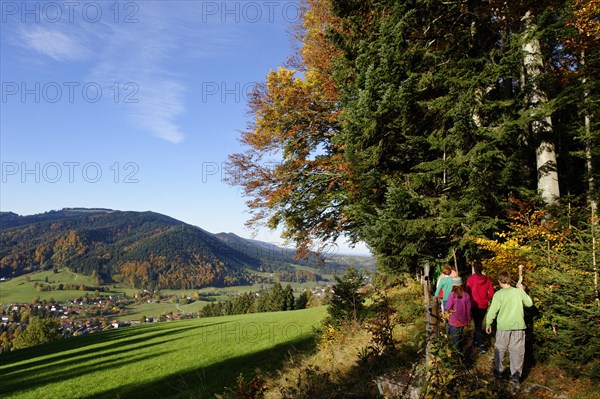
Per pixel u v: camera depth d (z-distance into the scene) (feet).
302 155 51.08
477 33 37.99
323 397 22.74
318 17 47.50
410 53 35.35
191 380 55.26
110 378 64.80
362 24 39.24
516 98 31.22
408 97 32.53
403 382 20.15
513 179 31.63
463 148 31.58
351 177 40.91
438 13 36.73
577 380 17.75
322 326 46.60
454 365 15.83
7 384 71.26
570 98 30.04
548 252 21.44
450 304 21.45
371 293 43.42
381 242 31.30
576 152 31.53
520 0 31.86
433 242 31.78
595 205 27.17
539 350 20.04
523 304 18.99
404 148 35.29
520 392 17.54
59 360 93.86
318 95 48.19
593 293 17.97
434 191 34.65
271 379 34.58
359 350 29.94
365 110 33.40
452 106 32.32
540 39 33.19
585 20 31.40
